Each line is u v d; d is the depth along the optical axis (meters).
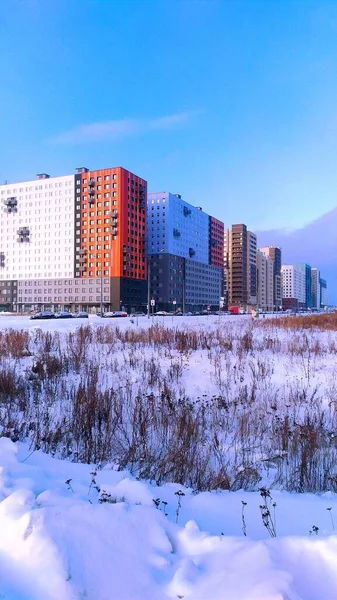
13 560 2.38
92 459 5.11
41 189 117.94
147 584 2.30
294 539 2.61
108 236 109.12
